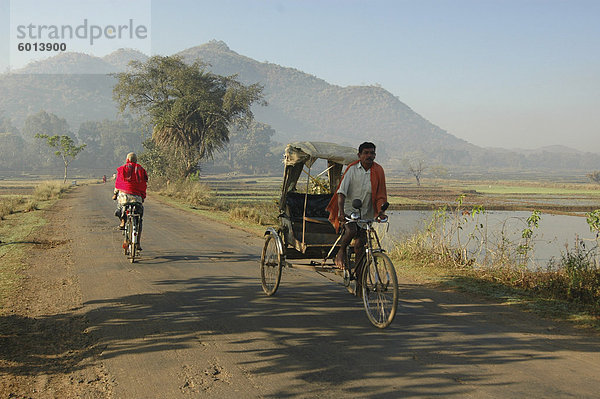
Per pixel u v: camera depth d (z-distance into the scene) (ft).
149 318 19.79
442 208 35.29
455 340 16.96
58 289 24.86
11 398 12.84
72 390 13.34
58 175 577.02
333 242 23.84
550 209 193.57
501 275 27.89
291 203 24.70
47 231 49.42
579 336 17.38
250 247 41.24
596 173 531.50
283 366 14.66
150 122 159.02
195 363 15.01
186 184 129.18
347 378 13.71
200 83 151.64
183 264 32.40
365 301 19.56
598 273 24.57
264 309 21.24
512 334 17.63
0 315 20.10
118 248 38.83
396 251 35.83
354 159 23.79
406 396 12.53
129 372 14.42
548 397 12.46
